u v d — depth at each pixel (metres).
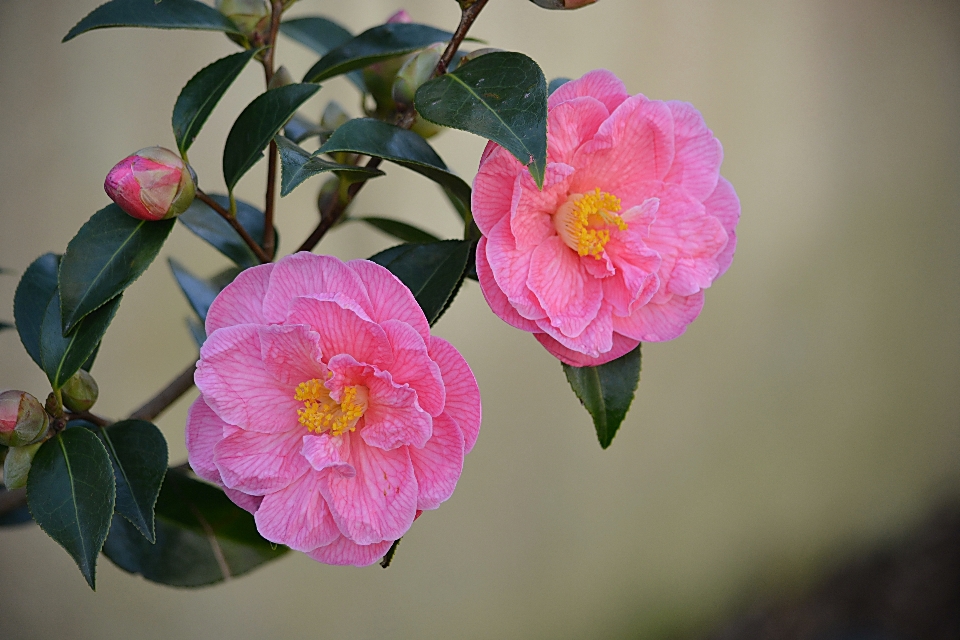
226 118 1.31
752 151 1.92
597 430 0.94
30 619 1.32
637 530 2.00
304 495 0.90
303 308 0.88
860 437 2.30
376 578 1.68
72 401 0.93
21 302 0.95
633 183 0.93
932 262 2.27
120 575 1.39
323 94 1.37
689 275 0.93
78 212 1.25
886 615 2.30
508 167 0.90
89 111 1.23
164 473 0.91
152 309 1.34
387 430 0.89
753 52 1.86
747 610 2.20
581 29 1.61
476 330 1.66
